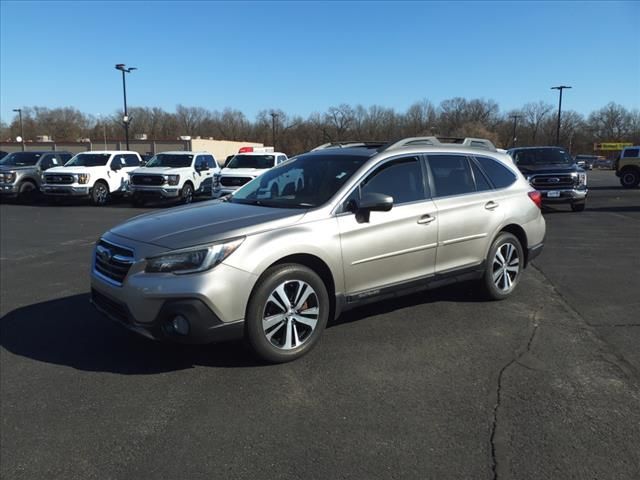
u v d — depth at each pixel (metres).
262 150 26.34
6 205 19.78
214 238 3.94
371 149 5.24
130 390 3.90
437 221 5.16
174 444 3.19
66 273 7.91
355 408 3.57
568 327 5.09
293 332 4.29
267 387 3.89
